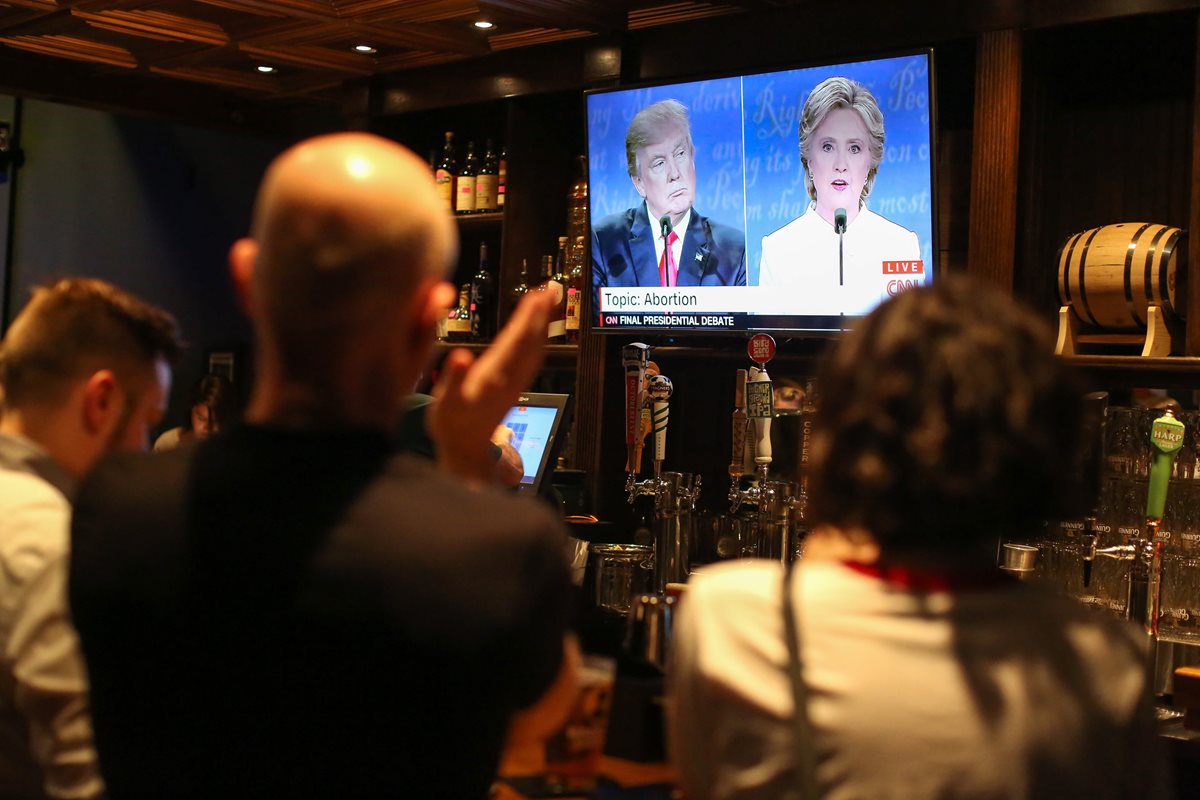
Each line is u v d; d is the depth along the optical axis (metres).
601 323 3.77
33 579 1.43
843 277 3.23
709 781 1.07
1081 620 1.05
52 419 1.63
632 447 3.38
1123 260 2.87
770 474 3.57
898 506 1.03
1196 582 2.71
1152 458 2.61
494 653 0.98
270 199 1.04
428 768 0.99
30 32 4.27
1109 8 2.89
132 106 5.01
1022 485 1.03
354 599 0.98
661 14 3.61
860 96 3.14
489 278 4.39
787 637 1.03
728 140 3.41
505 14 3.62
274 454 1.03
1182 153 3.14
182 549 1.02
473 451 1.16
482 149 4.61
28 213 7.42
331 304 1.02
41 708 1.41
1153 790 1.04
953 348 1.04
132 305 1.70
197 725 1.01
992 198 3.06
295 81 4.79
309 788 0.99
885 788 0.98
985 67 3.07
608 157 3.69
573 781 1.41
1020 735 0.98
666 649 1.64
